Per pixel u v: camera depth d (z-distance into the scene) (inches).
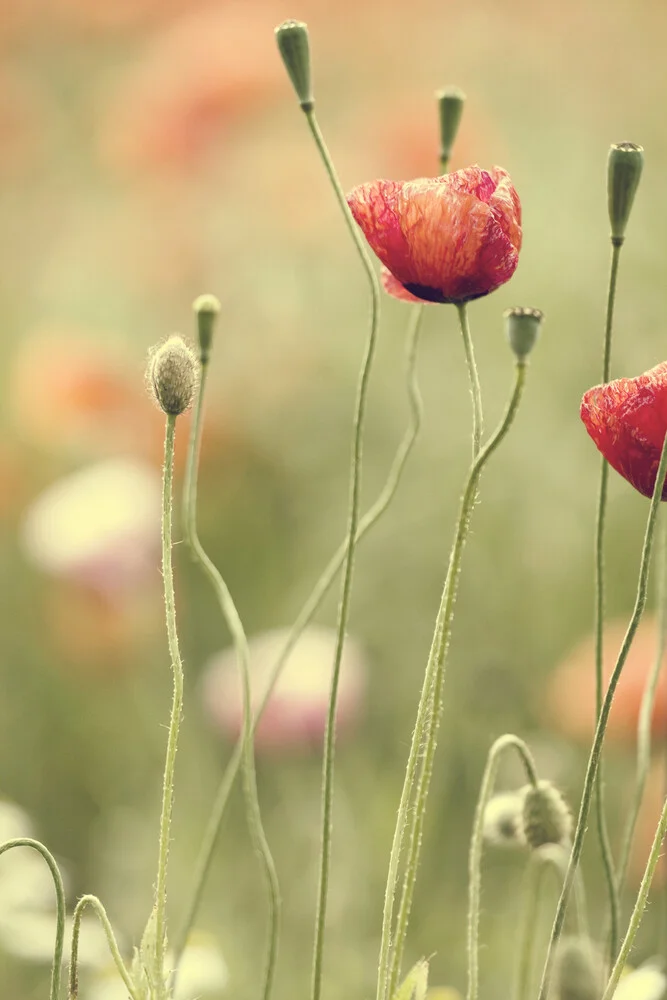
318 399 110.8
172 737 49.2
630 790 72.3
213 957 56.9
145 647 96.3
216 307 51.5
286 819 80.1
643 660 64.9
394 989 49.6
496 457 99.3
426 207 49.2
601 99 138.4
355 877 74.4
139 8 168.2
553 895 69.8
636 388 48.8
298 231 121.7
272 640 80.4
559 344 103.2
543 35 150.1
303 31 51.1
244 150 123.8
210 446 105.4
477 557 94.3
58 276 143.1
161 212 124.8
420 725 49.4
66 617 94.2
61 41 173.6
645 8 147.9
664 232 105.6
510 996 66.3
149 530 89.8
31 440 114.9
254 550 103.3
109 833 84.7
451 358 108.1
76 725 92.7
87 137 160.7
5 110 148.9
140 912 75.9
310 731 76.5
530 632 89.1
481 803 51.4
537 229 112.9
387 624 93.1
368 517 53.5
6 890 58.6
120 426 105.2
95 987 57.1
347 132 136.6
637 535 91.4
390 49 153.9
